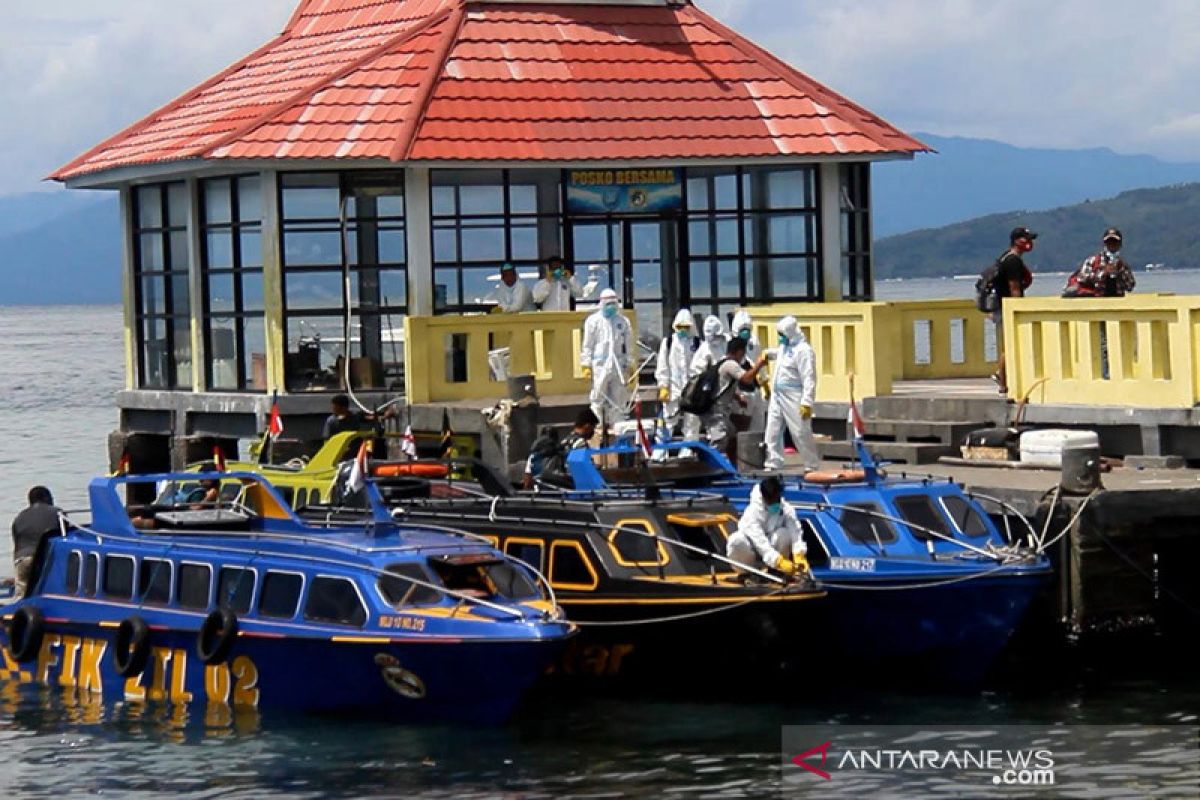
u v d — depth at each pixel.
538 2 58.69
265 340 54.06
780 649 35.31
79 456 84.62
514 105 55.31
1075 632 38.38
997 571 35.84
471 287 54.72
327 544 35.38
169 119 60.06
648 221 56.12
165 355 58.62
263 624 35.00
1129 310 43.09
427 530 36.59
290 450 52.34
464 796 30.73
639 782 31.30
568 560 36.47
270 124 53.53
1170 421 42.22
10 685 38.34
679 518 36.66
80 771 32.53
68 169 60.09
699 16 59.81
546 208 55.34
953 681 36.88
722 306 56.75
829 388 49.84
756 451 45.56
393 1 61.16
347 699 34.38
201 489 45.66
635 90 56.88
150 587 37.03
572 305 54.88
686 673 35.91
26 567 39.59
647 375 55.75
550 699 36.38
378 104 54.72
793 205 57.06
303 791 31.17
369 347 54.12
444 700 33.69
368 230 54.06
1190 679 37.50
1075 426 44.28
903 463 45.16
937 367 56.06
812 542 37.25
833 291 57.28
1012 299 45.47
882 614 36.56
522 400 48.34
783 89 57.91
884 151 56.41
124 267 60.28
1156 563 39.47
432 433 48.66
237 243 54.81
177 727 34.78
